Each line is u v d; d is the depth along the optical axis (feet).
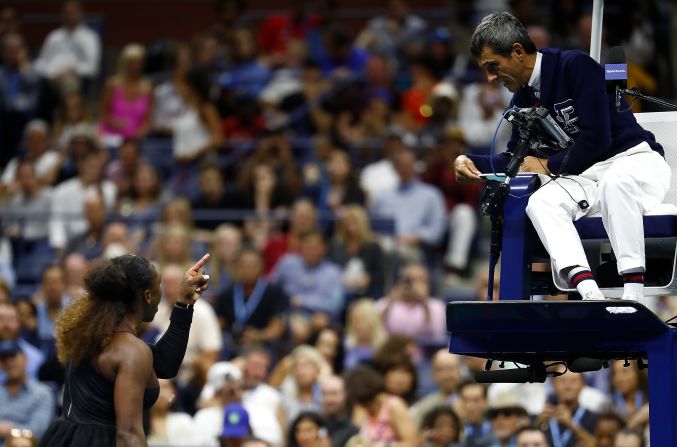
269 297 132.16
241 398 109.50
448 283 151.53
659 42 163.43
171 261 137.08
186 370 121.60
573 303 59.93
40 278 154.20
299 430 102.22
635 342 61.87
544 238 65.05
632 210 63.93
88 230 150.61
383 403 107.45
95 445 59.93
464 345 64.23
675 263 65.31
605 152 67.26
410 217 152.15
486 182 68.54
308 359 114.52
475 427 103.45
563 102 67.10
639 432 95.55
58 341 61.41
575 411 102.83
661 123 72.13
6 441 95.04
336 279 137.49
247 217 151.43
